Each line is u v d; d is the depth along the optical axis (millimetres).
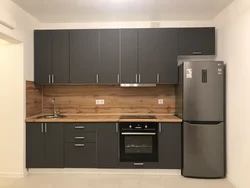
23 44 3471
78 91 4180
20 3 3209
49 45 3812
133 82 3754
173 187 3084
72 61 3793
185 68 3357
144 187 3086
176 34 3729
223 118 3330
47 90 4176
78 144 3547
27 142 3553
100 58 3770
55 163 3555
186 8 3434
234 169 3131
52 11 3533
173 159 3488
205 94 3328
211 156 3342
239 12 2980
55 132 3551
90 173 3600
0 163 3506
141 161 3520
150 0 3145
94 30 3766
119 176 3490
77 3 3234
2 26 2938
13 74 3471
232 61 3182
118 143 3529
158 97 4113
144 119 3516
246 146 2822
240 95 2955
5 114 3490
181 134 3479
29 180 3342
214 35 3748
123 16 3785
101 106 4168
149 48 3738
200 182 3250
